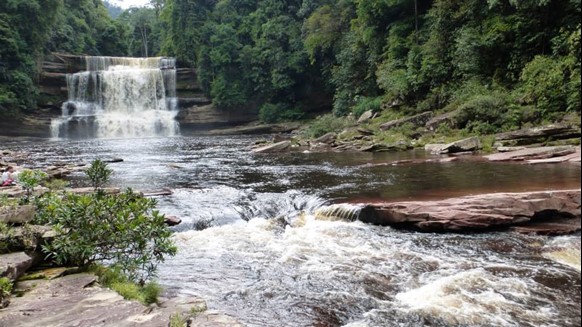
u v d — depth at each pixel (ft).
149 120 153.79
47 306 14.10
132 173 52.85
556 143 54.03
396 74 97.45
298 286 19.67
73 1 198.59
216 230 28.94
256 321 16.24
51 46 168.76
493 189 33.63
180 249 25.30
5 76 130.93
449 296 17.85
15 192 26.71
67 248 17.43
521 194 28.99
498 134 62.64
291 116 161.38
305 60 157.99
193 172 53.36
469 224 26.81
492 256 22.81
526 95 64.59
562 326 15.24
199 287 19.66
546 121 59.36
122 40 219.20
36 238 18.79
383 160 58.85
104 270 18.13
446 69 87.45
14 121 133.18
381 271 21.17
